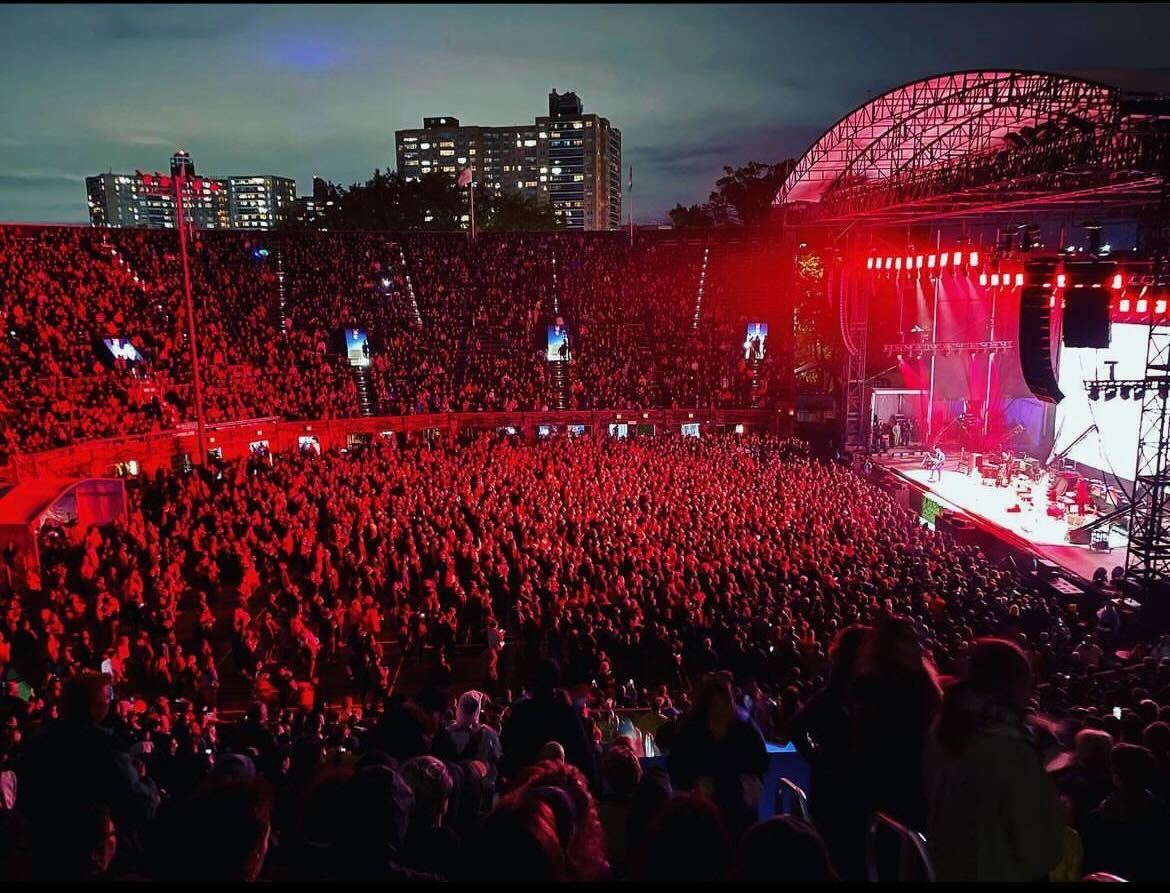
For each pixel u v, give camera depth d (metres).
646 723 11.93
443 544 27.30
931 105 36.31
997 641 3.99
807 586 21.75
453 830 4.99
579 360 59.53
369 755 6.10
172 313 50.75
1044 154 26.42
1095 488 36.06
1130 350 35.94
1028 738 3.78
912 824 4.52
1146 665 15.59
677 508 31.02
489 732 8.59
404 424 52.75
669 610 20.25
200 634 22.89
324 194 121.88
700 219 100.00
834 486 37.09
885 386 51.75
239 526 30.45
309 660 21.95
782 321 60.97
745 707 8.71
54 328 44.25
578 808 4.18
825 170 46.03
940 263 39.53
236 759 5.78
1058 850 3.71
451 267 63.59
